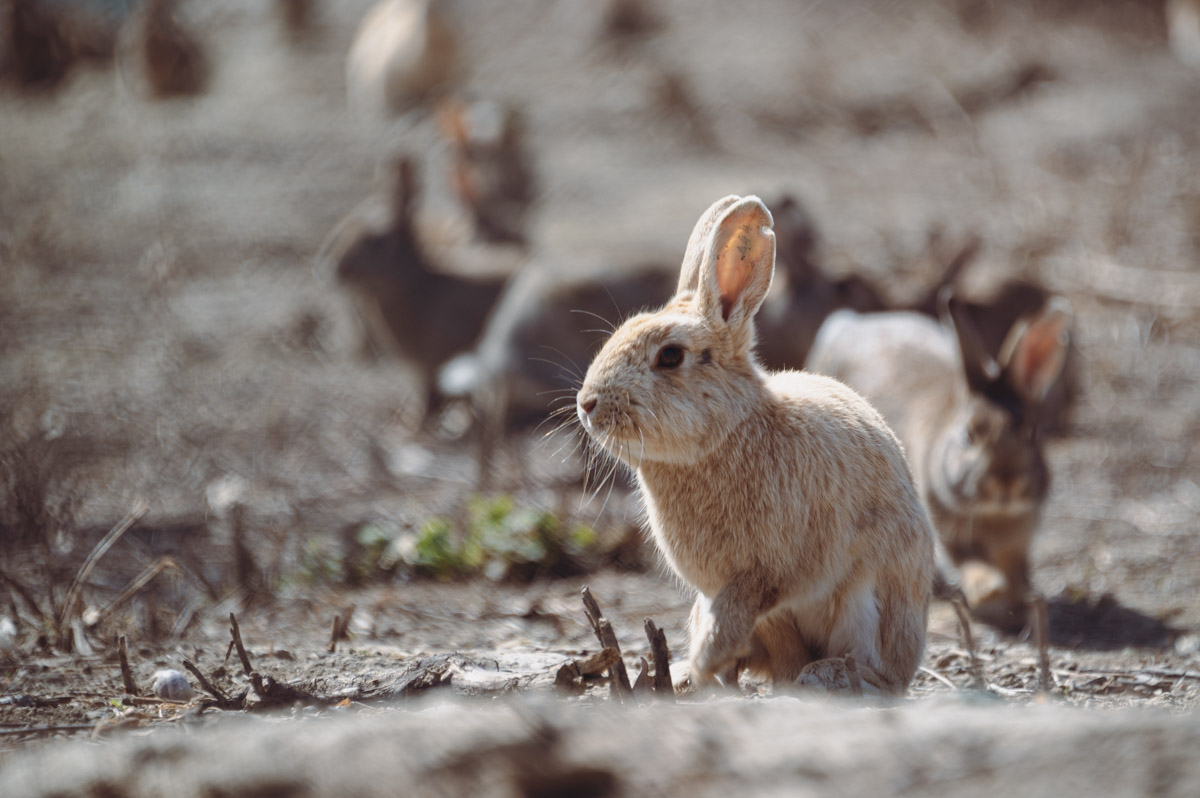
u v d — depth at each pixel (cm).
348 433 1553
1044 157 2519
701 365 641
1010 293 1577
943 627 980
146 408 1510
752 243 653
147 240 2223
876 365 1206
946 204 2342
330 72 3562
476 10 4006
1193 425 1502
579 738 403
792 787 376
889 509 651
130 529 1125
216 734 435
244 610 938
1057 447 1473
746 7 3816
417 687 639
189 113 3123
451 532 1151
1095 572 1123
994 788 364
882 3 3703
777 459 632
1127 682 764
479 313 1783
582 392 655
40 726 610
